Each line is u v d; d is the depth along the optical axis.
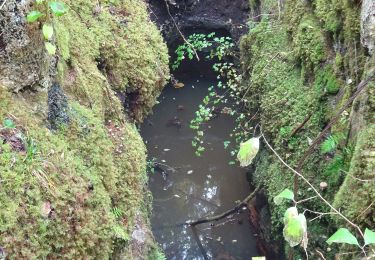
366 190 2.72
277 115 4.79
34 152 2.00
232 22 9.54
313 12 4.80
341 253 2.81
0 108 2.02
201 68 9.03
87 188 2.15
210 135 7.23
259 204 5.15
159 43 4.18
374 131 2.86
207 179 6.45
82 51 3.14
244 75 6.67
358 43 3.45
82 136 2.49
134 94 3.82
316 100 4.23
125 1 4.11
